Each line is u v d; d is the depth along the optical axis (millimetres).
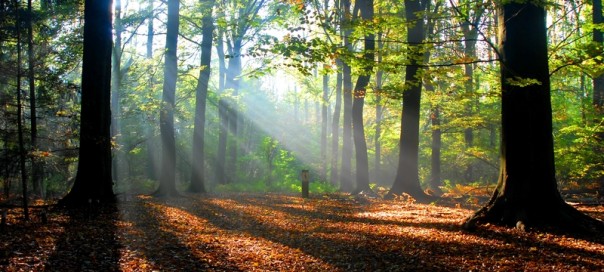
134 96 25297
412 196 17594
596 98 18953
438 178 23859
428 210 14266
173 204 15781
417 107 17891
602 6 19672
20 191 17141
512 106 10070
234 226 11641
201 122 22484
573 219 9516
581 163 16656
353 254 8555
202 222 12109
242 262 8023
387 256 8320
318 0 22766
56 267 7086
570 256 7848
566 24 18344
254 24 21703
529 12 9875
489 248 8523
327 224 11891
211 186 27156
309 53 9992
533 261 7664
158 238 9680
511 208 9938
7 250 7734
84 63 13820
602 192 16797
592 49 9992
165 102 19734
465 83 18281
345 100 25188
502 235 9305
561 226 9453
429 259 8000
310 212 14359
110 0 14164
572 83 27688
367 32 10969
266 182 28172
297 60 10102
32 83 13133
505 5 10055
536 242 8711
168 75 20016
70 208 12945
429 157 32094
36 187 16984
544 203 9766
